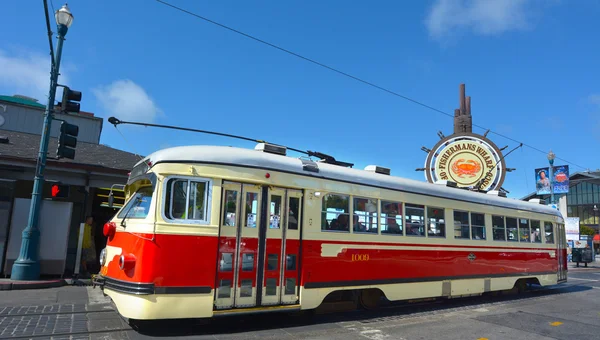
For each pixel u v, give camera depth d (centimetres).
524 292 1319
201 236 639
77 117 1867
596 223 6088
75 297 908
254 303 674
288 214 734
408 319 832
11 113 1741
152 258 605
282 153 802
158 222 618
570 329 790
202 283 628
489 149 2102
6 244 1150
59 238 1161
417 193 956
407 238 912
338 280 781
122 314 598
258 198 707
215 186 664
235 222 675
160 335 620
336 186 809
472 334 723
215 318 739
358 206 840
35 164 1255
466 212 1076
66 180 1344
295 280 728
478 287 1066
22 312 737
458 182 2134
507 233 1192
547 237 1360
